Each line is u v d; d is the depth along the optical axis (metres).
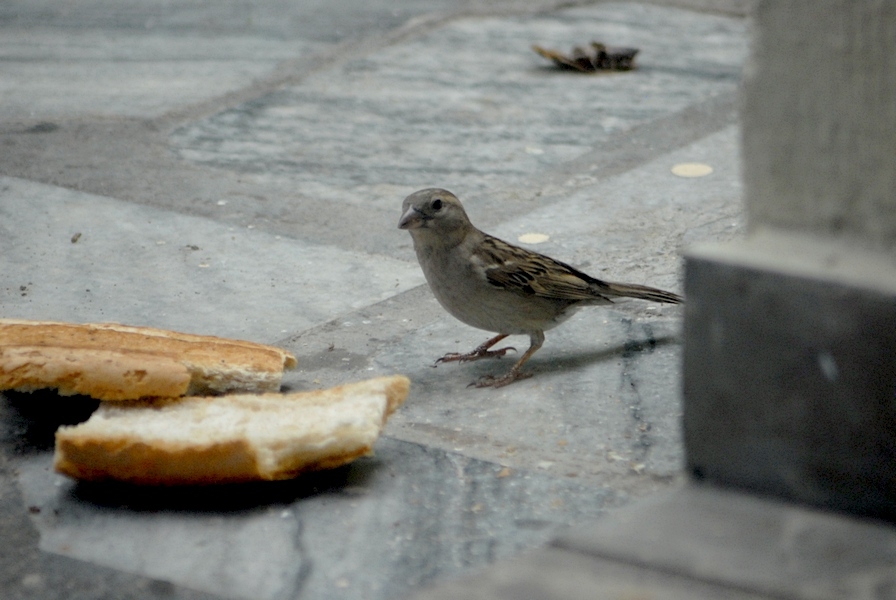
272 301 8.24
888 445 3.99
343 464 5.84
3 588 4.88
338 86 13.57
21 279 8.53
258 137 11.87
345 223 9.70
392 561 5.02
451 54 14.87
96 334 6.57
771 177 4.18
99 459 5.50
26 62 14.50
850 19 3.89
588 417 6.43
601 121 12.22
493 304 7.05
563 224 9.66
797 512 4.21
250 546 5.16
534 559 4.06
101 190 10.40
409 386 6.41
